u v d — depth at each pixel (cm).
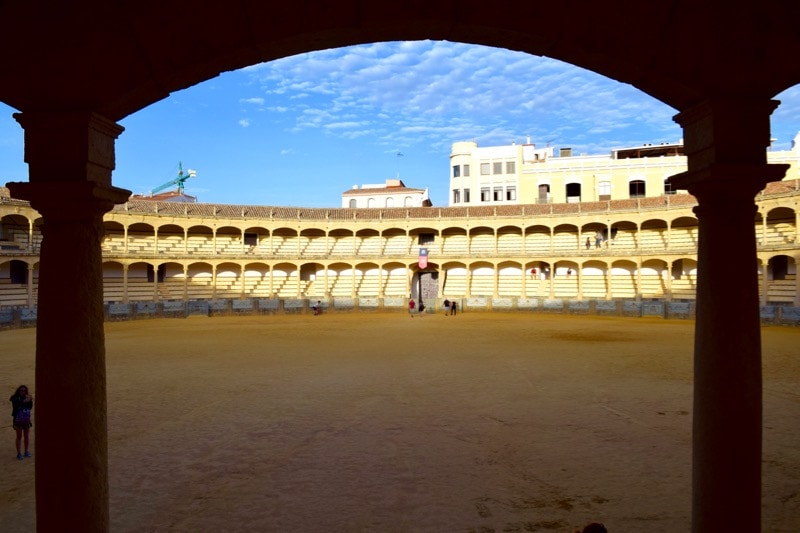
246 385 2062
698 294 636
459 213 6869
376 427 1500
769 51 570
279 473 1174
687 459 1234
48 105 575
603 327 4278
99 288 610
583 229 6700
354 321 5038
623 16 565
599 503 1009
